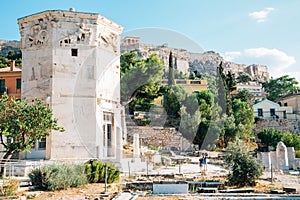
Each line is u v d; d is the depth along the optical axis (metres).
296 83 79.94
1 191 10.83
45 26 17.95
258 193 11.28
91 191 11.91
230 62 126.50
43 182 12.38
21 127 14.12
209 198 10.14
